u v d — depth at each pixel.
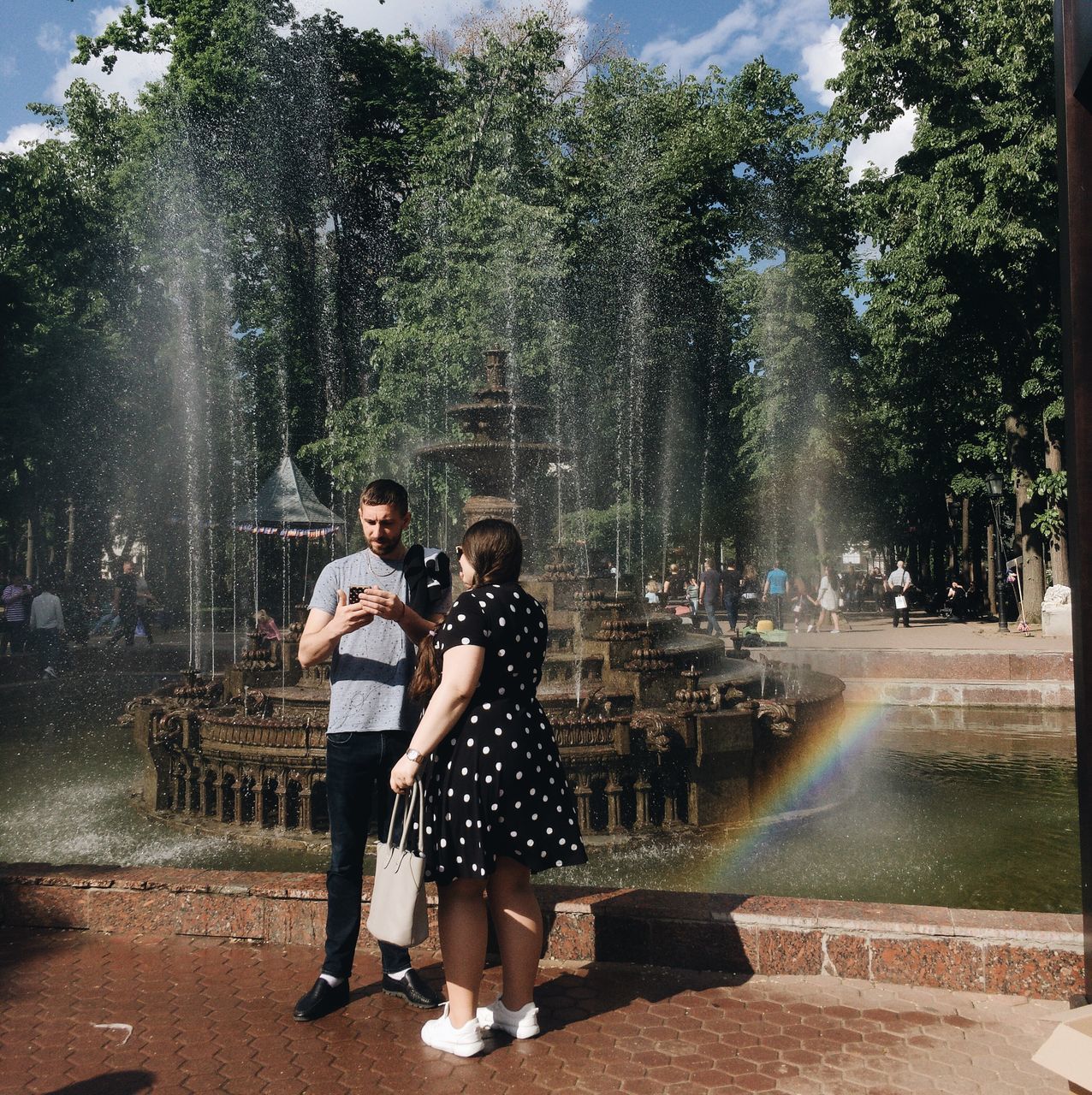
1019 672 14.33
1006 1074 3.02
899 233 24.41
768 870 6.38
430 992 3.59
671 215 31.25
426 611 3.75
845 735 12.57
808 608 32.41
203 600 34.09
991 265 22.44
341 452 26.80
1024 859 6.63
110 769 9.74
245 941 4.23
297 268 32.94
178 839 7.05
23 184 27.88
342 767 3.57
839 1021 3.43
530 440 11.41
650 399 31.11
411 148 30.39
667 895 4.15
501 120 28.36
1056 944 3.61
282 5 30.02
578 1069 3.08
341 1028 3.39
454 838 3.14
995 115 21.31
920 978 3.73
